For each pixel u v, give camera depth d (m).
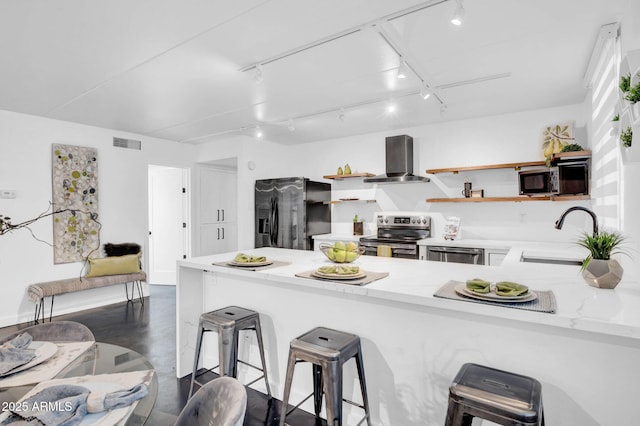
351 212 5.50
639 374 1.30
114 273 4.52
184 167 5.77
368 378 1.96
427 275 1.98
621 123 1.72
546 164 3.56
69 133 4.36
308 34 2.23
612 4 1.93
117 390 1.09
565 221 3.91
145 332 3.66
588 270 1.65
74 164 4.36
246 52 2.48
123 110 3.87
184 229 5.93
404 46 2.42
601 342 1.35
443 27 2.17
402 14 2.00
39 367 1.28
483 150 4.36
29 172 4.01
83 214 4.44
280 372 2.37
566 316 1.23
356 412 2.01
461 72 2.88
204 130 4.88
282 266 2.32
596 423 1.37
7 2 1.86
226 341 2.11
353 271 1.95
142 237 5.10
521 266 2.26
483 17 2.06
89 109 3.82
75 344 1.51
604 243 1.65
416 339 1.79
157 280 6.05
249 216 5.36
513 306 1.34
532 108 3.96
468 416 1.29
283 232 5.16
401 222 4.86
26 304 3.97
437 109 3.96
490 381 1.34
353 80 3.04
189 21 2.07
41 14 1.98
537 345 1.47
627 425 1.32
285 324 2.34
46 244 4.12
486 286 1.51
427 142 4.77
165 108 3.81
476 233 4.43
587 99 3.46
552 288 1.64
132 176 5.00
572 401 1.41
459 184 4.54
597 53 2.49
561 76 2.99
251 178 5.39
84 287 4.18
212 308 2.78
